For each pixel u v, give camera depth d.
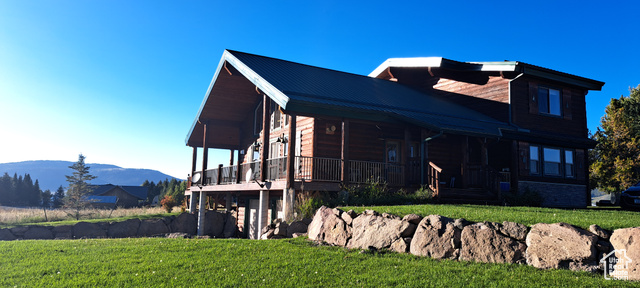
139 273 7.53
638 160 31.56
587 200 22.23
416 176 17.53
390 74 25.59
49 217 25.73
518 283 5.99
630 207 15.85
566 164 21.72
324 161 17.41
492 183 17.19
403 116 15.52
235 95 22.56
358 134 18.38
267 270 7.43
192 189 24.73
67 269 8.00
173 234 20.09
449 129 15.70
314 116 14.80
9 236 17.08
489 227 7.55
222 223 23.38
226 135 26.17
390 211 10.16
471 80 22.62
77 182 46.09
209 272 7.44
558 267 6.61
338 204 13.66
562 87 22.28
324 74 20.58
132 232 20.17
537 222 7.77
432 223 8.22
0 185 114.12
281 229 12.12
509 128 19.06
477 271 6.71
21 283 7.20
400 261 7.57
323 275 7.01
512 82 20.48
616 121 33.44
